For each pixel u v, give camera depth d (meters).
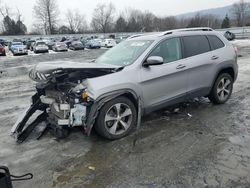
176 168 3.38
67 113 4.08
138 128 4.60
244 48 23.23
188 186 3.01
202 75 5.33
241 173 3.21
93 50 34.59
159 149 3.90
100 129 4.11
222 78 5.82
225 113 5.37
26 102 6.98
